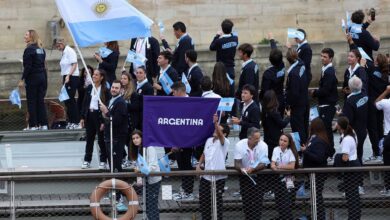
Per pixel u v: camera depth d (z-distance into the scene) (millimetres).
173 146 40719
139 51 47188
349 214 40469
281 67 44281
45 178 39625
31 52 49344
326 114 44344
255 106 42156
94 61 58812
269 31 61219
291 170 39781
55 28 59875
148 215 40094
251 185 40312
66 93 50125
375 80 44750
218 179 40188
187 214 41375
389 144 41594
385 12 61000
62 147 48531
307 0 61188
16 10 60344
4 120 57094
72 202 41438
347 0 61188
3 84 58750
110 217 40000
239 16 61250
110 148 42219
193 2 61000
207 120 40812
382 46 59719
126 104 42625
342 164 41250
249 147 40156
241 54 44500
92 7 42531
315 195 39906
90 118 44188
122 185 39750
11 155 44812
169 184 41906
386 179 40750
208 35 61125
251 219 40500
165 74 43781
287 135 40500
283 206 40438
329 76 44156
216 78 42906
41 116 50062
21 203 41312
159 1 60906
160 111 40531
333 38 61125
